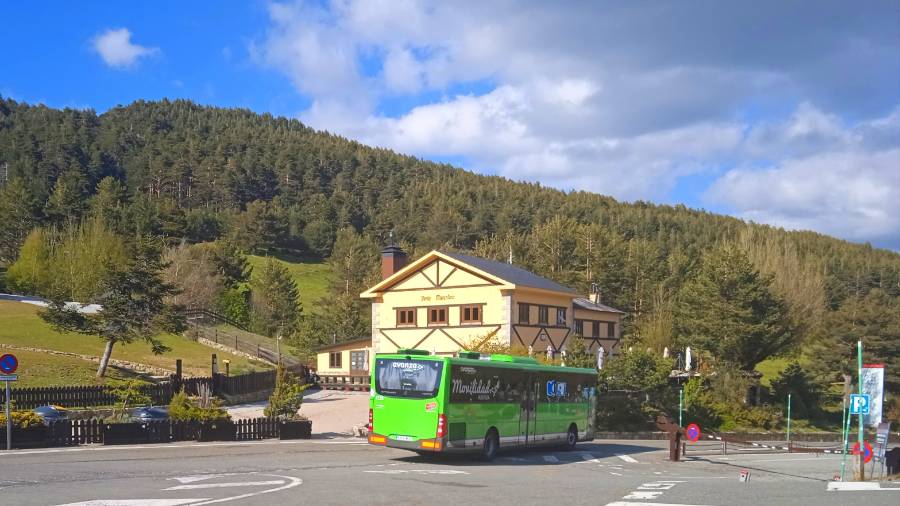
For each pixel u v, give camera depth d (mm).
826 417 59031
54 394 32812
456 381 22828
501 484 16734
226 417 29297
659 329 70250
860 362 19594
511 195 188000
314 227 163500
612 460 26062
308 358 69125
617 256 97375
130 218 115562
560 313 53781
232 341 64750
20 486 14711
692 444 39156
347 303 78750
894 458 21406
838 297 114750
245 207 194750
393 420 22859
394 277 52469
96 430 25625
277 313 94812
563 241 109500
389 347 52688
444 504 13242
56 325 42219
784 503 13891
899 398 61656
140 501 12758
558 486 16453
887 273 129750
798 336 68875
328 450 25562
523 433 26094
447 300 50656
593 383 31578
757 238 83812
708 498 14586
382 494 14398
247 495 13727
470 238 151625
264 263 147875
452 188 198000
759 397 56938
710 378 54094
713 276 62625
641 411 44344
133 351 51594
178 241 107250
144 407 31688
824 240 158750
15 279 78438
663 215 178250
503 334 48156
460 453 23672
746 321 60031
